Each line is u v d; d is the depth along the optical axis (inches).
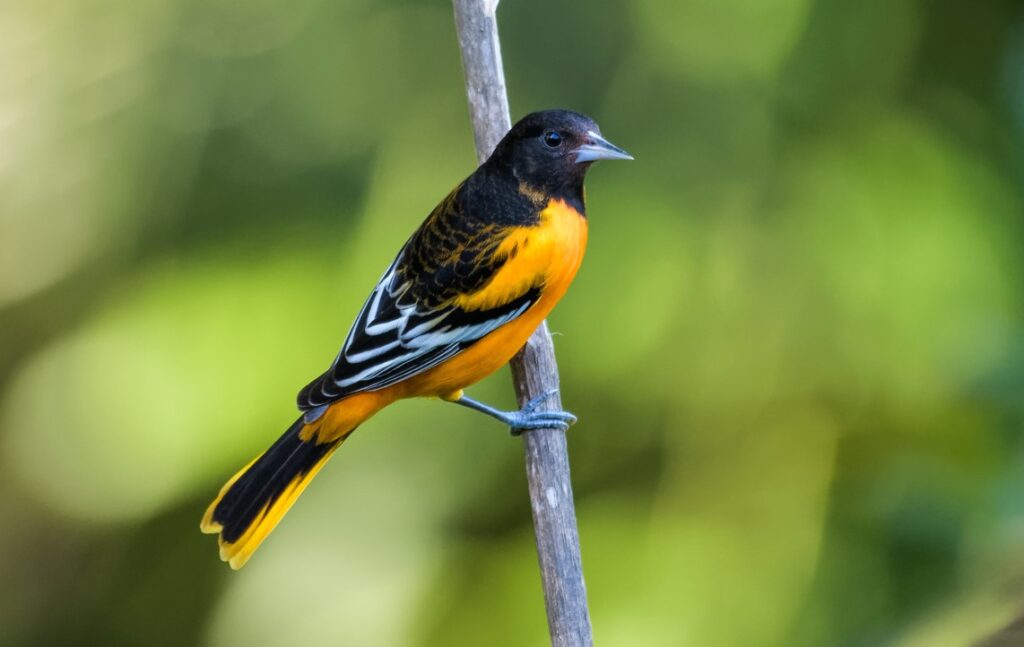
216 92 456.1
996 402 306.5
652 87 435.8
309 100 450.3
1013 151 380.5
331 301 432.8
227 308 439.2
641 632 434.0
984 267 404.2
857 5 430.6
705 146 433.4
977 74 439.2
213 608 484.1
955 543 317.1
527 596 453.4
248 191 451.5
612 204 429.7
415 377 294.0
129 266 464.1
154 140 461.7
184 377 441.1
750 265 431.5
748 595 436.8
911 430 428.1
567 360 434.6
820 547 435.5
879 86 437.7
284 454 293.7
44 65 481.7
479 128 304.3
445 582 451.8
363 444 452.4
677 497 458.6
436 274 289.4
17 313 487.2
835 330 433.7
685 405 449.7
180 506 466.9
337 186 444.1
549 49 433.4
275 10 458.3
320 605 449.1
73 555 523.5
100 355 451.8
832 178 429.4
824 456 449.4
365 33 453.4
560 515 280.5
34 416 473.7
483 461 449.4
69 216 474.6
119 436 449.4
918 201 420.5
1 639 527.2
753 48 432.8
